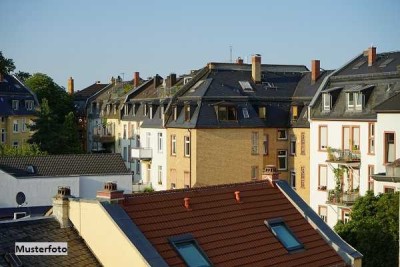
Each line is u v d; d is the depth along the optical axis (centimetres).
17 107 8625
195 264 1894
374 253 2909
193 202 2150
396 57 4878
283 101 6025
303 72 6581
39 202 4572
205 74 6231
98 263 1953
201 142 5575
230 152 5662
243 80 6119
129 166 7488
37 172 4678
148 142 6719
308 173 5697
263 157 5812
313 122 5009
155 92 7350
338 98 4869
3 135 8469
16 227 2005
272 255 2089
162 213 2036
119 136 8000
